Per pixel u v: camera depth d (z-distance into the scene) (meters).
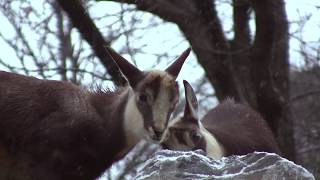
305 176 23.02
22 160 29.03
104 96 30.27
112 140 29.33
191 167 23.58
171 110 29.08
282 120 45.34
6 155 29.08
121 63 29.58
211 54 47.03
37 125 28.91
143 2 44.56
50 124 28.88
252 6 43.03
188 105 36.91
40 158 28.88
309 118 52.19
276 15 45.16
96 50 42.69
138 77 29.44
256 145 38.62
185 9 46.66
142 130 29.08
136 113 29.11
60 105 29.23
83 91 30.16
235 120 40.03
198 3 46.62
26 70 42.75
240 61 48.28
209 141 36.47
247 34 48.22
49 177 28.94
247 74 48.06
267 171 23.06
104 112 29.66
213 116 40.75
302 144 50.81
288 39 48.56
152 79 29.08
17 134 28.98
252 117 40.56
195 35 46.56
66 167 28.95
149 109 28.83
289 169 23.02
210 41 47.25
